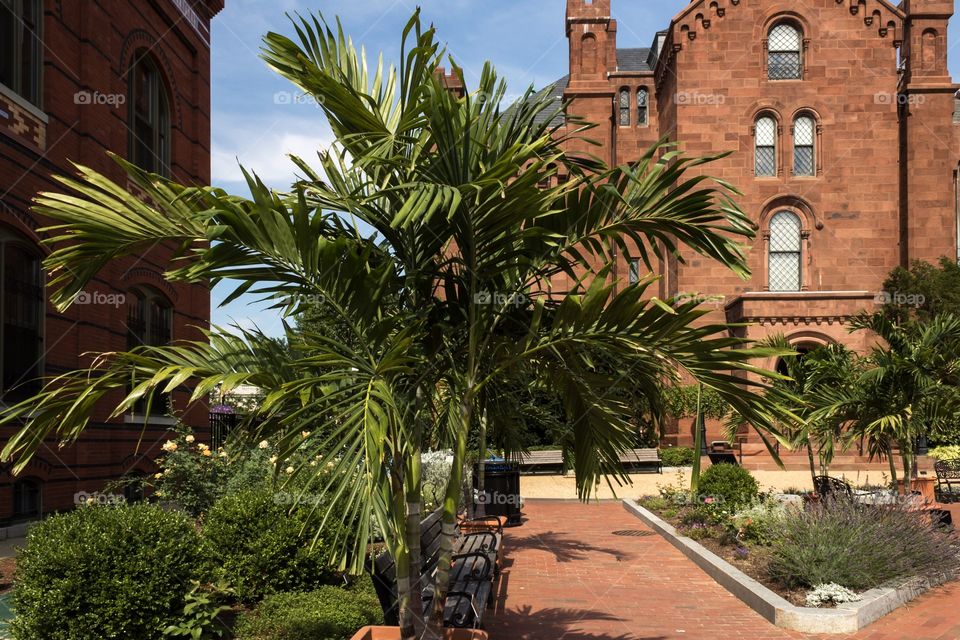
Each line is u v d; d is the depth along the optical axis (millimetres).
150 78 17047
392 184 5414
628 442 6270
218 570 7543
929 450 25266
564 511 17484
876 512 9984
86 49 13828
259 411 4359
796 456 25125
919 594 8977
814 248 29125
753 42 29438
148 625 5957
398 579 5477
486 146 5039
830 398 13766
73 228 4637
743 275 5430
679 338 5180
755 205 29172
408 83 5219
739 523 11953
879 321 13727
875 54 29453
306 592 7566
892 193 29188
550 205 5469
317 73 4809
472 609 6277
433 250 5520
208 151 19562
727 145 29266
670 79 30734
